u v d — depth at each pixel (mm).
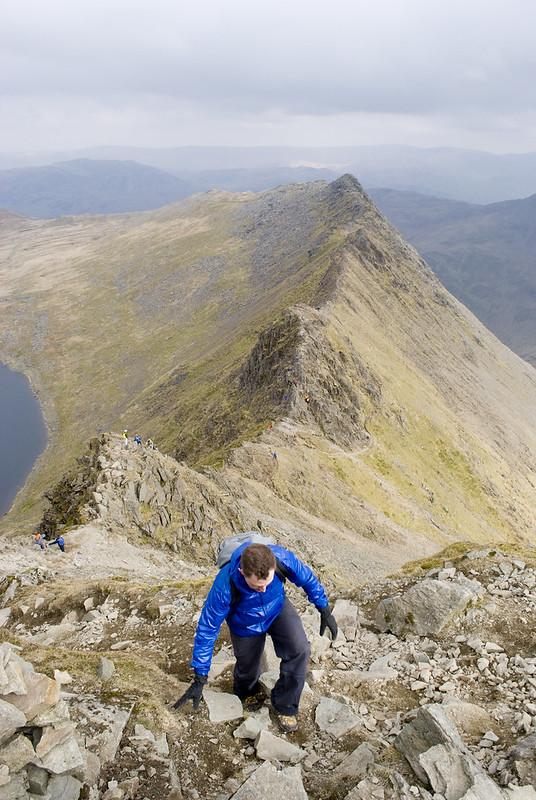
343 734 7047
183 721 6988
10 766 5152
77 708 6719
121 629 12570
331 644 9898
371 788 5820
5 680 5426
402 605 10344
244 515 47969
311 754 6668
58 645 12477
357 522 69875
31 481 155125
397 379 126188
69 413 199375
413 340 163000
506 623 9781
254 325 173125
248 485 61625
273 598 6648
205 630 6496
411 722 6637
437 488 100812
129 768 6012
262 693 7738
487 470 122500
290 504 65375
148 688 7883
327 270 176250
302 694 7891
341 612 10922
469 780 5680
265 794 5762
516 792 5570
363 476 82688
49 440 180750
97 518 37312
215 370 157500
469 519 100062
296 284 193750
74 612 14398
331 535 61219
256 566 6004
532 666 8438
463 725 7020
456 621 9930
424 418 119500
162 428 123125
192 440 104812
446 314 198000
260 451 72000
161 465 44875
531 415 181500
